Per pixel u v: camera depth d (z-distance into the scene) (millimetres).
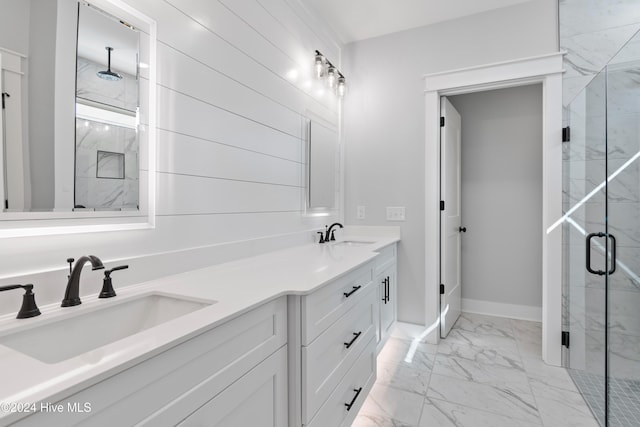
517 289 3242
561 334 2250
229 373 869
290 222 2178
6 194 860
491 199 3340
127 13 1167
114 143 1126
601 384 1695
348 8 2521
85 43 1042
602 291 1717
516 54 2461
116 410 588
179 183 1361
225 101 1607
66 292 907
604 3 2219
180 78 1362
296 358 1141
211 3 1526
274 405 1077
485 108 3363
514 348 2543
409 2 2447
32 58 910
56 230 962
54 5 962
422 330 2742
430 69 2752
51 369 564
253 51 1814
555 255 2283
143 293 1082
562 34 2311
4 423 435
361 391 1685
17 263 880
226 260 1592
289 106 2172
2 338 730
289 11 2184
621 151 1553
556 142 2291
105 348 646
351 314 1568
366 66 2990
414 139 2809
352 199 3045
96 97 1071
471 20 2611
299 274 1370
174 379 707
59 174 973
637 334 1409
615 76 1614
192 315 840
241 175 1719
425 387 2002
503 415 1731
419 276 2779
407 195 2834
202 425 779
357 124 3025
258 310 988
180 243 1365
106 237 1096
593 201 1870
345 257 1810
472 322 3111
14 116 873
